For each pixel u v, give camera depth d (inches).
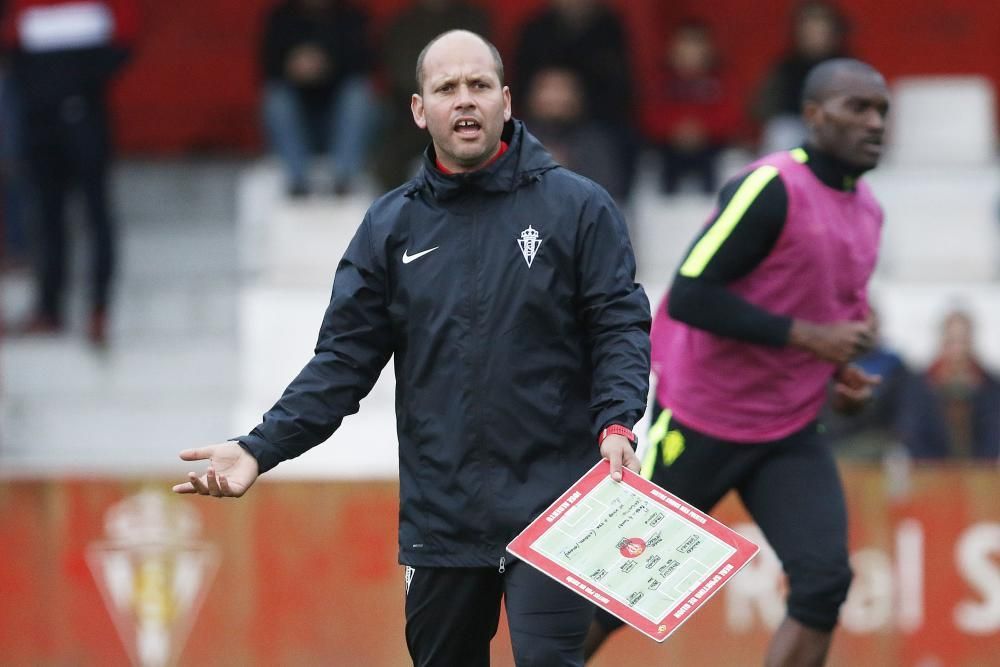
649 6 1747.0
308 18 1472.7
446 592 594.6
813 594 695.7
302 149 1491.1
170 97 1860.2
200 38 1861.5
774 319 686.5
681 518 553.9
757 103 1515.7
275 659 1020.5
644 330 582.2
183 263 1620.3
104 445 1451.8
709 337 717.3
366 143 1497.3
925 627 1008.9
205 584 1023.0
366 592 1020.5
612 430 559.2
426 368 584.7
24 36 1379.2
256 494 1023.6
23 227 1667.1
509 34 1775.3
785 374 711.7
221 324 1549.0
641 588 539.2
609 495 558.6
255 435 575.2
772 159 708.7
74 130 1400.1
